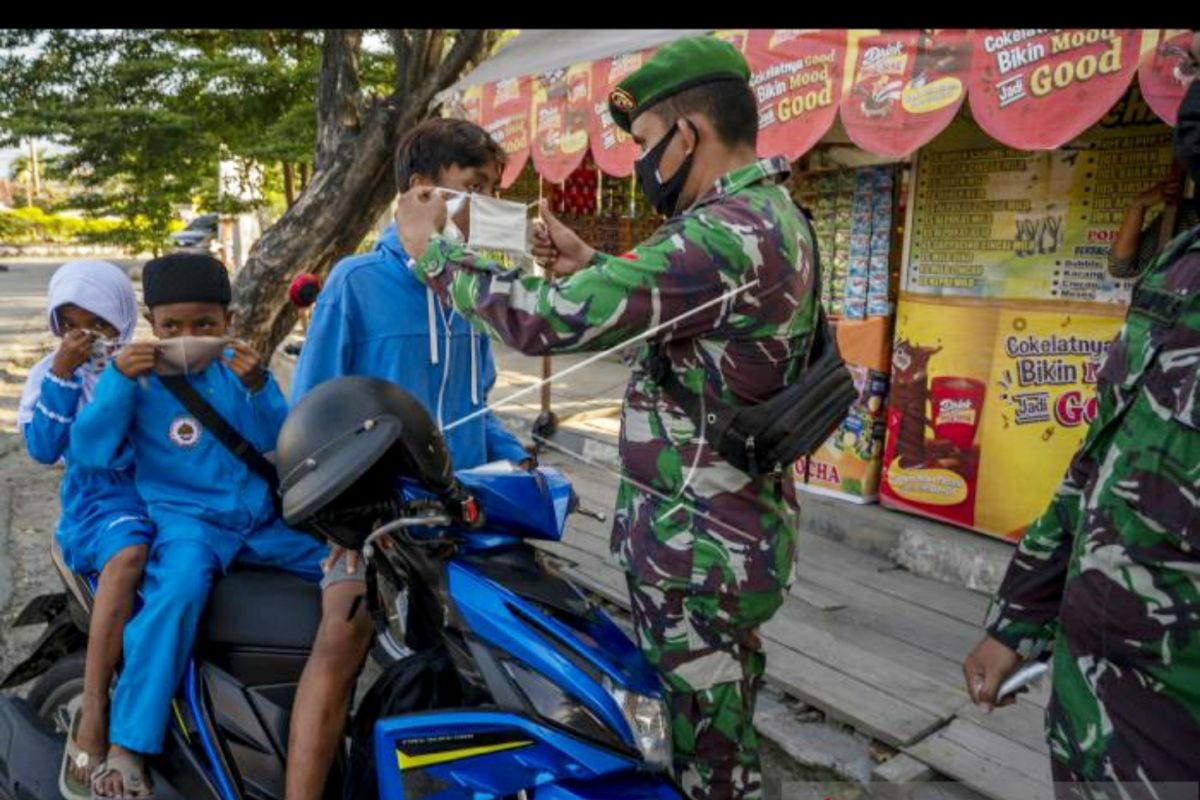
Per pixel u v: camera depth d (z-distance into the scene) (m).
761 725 3.05
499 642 1.72
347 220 6.93
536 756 1.68
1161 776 1.32
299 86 9.98
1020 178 4.00
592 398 7.67
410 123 6.70
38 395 2.34
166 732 2.13
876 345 4.59
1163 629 1.31
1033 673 1.64
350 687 1.99
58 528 2.39
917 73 3.12
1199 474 1.26
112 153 9.77
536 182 7.73
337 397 1.73
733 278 1.66
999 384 4.10
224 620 2.16
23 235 37.12
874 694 3.09
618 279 1.62
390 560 1.83
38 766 2.30
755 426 1.72
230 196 10.94
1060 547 1.64
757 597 1.84
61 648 2.52
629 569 1.89
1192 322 1.30
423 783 1.71
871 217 4.59
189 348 2.17
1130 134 3.66
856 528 4.45
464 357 2.43
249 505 2.28
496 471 1.96
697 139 1.80
